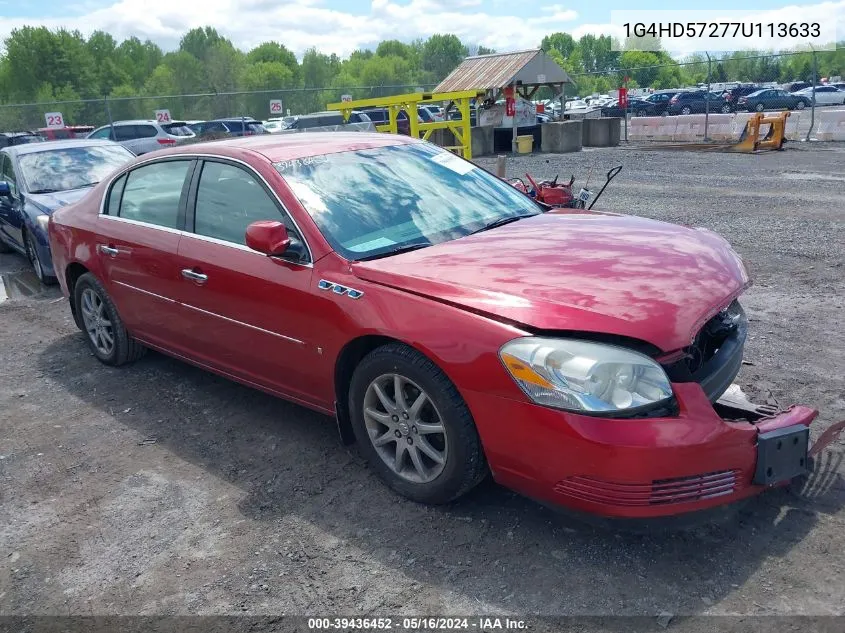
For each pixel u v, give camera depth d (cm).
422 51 15725
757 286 627
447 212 387
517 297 287
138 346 517
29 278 838
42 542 323
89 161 866
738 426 269
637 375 260
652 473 254
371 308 315
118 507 346
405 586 276
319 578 285
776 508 304
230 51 9462
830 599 252
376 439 337
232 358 406
